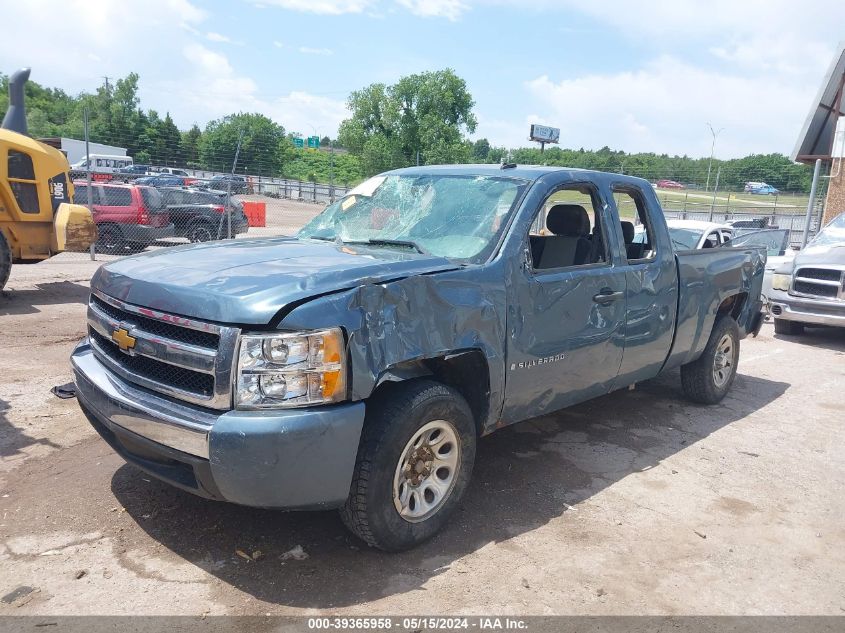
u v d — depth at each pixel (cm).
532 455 478
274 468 279
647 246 502
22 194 980
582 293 418
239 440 276
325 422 285
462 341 340
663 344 507
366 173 5519
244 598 294
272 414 281
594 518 388
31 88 10219
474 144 5969
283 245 402
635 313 466
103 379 336
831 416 611
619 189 479
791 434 555
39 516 354
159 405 302
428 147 5403
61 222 998
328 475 291
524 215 394
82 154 4094
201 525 351
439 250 385
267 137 5488
